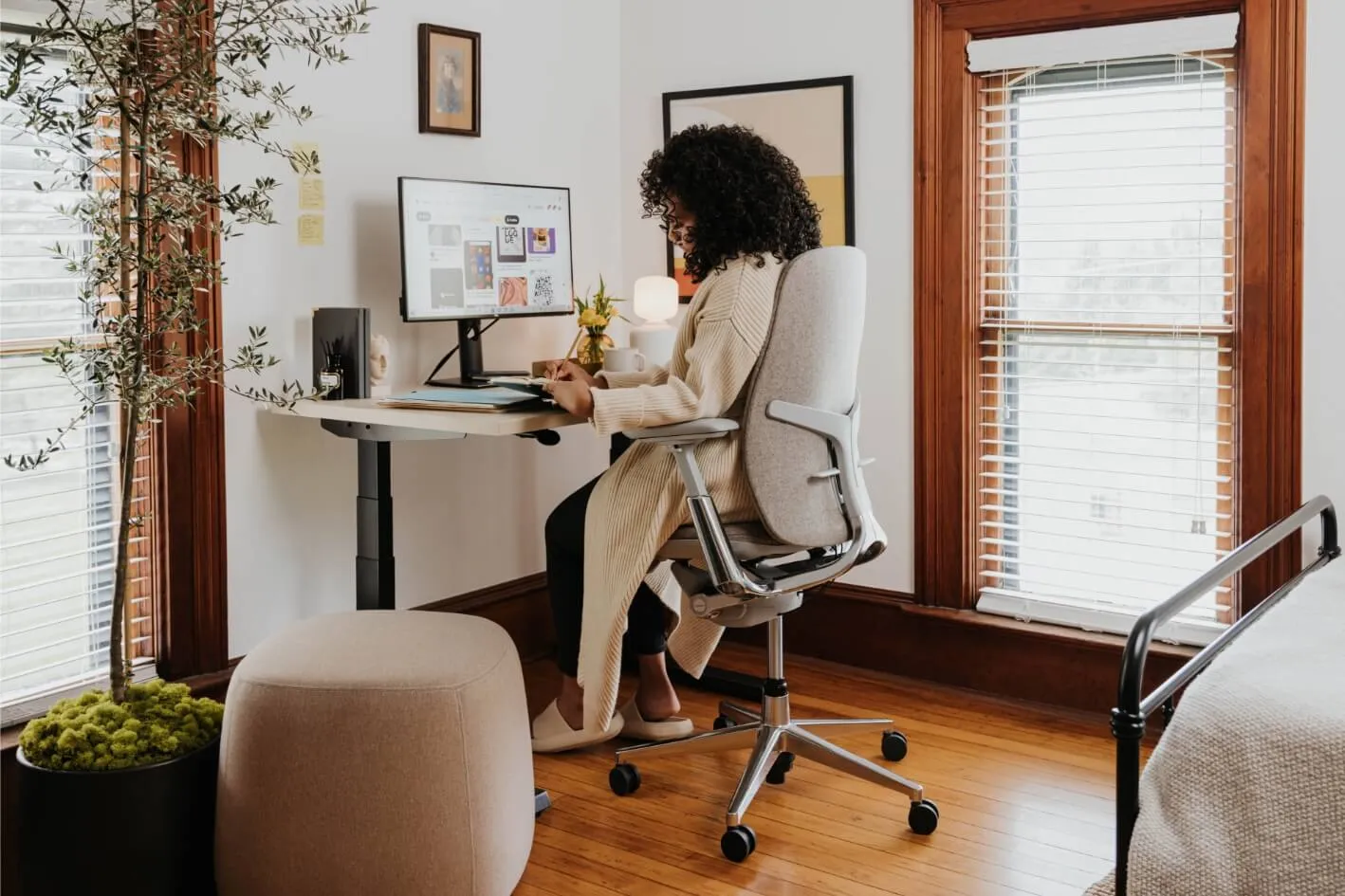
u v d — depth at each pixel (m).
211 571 2.79
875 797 2.64
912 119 3.29
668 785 2.71
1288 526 2.19
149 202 2.14
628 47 3.79
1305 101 2.78
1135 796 1.59
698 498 2.33
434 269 3.00
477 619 2.42
